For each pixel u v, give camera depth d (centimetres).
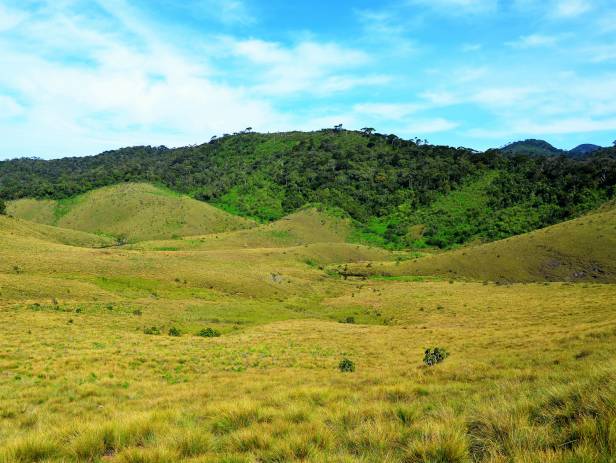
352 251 17562
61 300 5362
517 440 461
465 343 2912
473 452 491
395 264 14312
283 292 9469
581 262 11744
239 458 510
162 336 3775
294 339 3806
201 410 883
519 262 12556
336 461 484
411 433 573
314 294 10006
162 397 1342
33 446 597
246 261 12850
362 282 12131
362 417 706
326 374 1870
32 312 4359
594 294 7100
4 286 5353
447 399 877
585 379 671
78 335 3316
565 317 4709
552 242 12950
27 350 2502
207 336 4247
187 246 17462
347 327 5128
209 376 1975
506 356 1825
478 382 1174
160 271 8588
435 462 461
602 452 380
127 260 8994
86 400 1368
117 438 643
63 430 696
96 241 18125
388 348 3109
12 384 1658
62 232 17625
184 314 5912
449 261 13550
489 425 540
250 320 6128
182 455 564
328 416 740
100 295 6066
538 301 7062
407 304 8056
